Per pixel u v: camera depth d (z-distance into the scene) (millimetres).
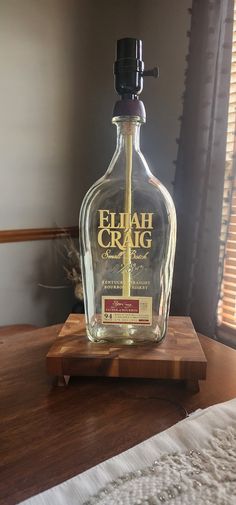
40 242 1355
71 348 479
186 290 1087
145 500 296
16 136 1248
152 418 414
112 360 453
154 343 493
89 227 488
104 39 1392
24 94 1242
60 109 1331
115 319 498
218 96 965
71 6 1297
